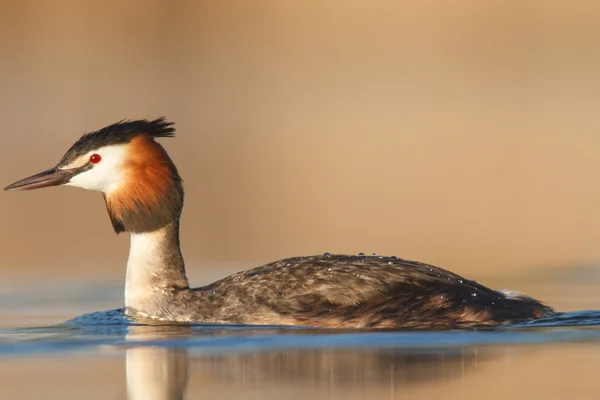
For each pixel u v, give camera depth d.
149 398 9.13
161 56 45.09
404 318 11.63
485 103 42.47
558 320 11.84
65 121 35.69
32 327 12.34
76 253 18.62
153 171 12.84
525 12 47.00
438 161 30.69
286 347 10.80
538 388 9.26
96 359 10.61
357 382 9.48
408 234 20.58
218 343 11.08
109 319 12.70
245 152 32.69
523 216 22.50
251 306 12.17
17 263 17.62
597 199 24.52
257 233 20.75
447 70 45.88
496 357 10.36
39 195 25.30
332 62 46.69
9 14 43.72
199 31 46.69
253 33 47.50
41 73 42.16
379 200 24.67
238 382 9.58
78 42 44.38
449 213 22.94
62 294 14.98
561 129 36.44
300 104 42.62
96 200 24.77
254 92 43.62
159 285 12.77
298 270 12.30
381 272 12.10
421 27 47.59
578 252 18.47
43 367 10.32
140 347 11.04
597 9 46.84
